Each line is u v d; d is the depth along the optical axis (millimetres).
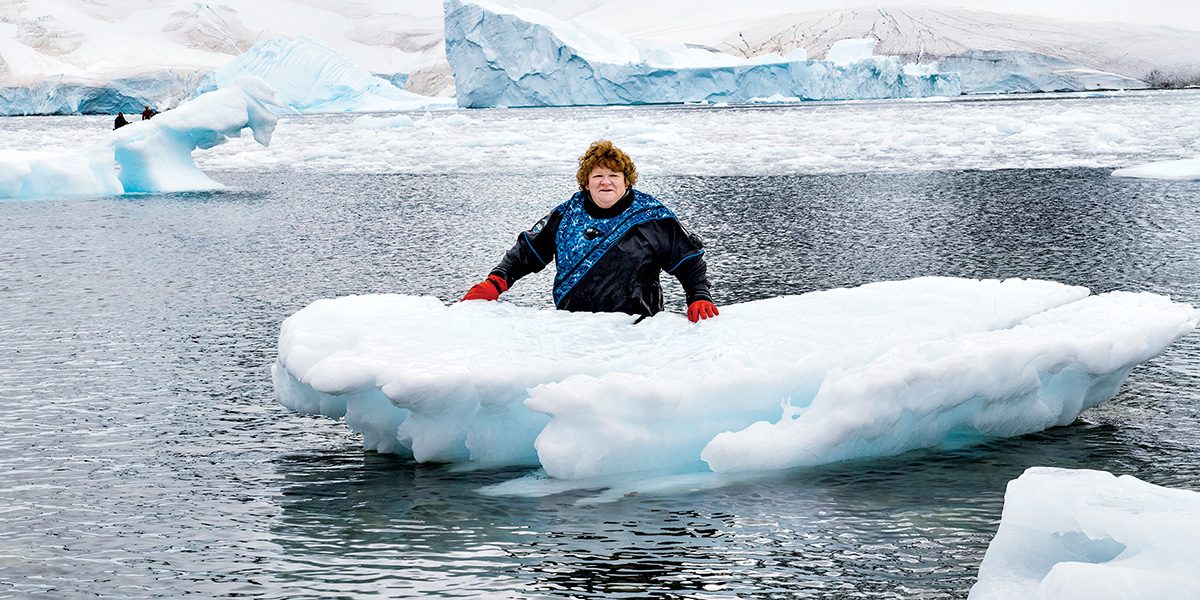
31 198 17562
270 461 3854
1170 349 5371
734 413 3711
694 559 2910
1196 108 56188
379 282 8438
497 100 80875
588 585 2758
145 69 125188
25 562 2963
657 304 4422
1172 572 2051
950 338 4055
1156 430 4055
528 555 2951
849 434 3605
